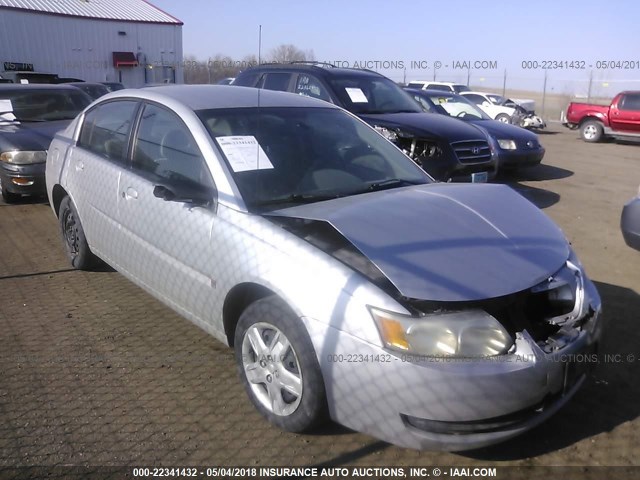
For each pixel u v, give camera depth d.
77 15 28.69
